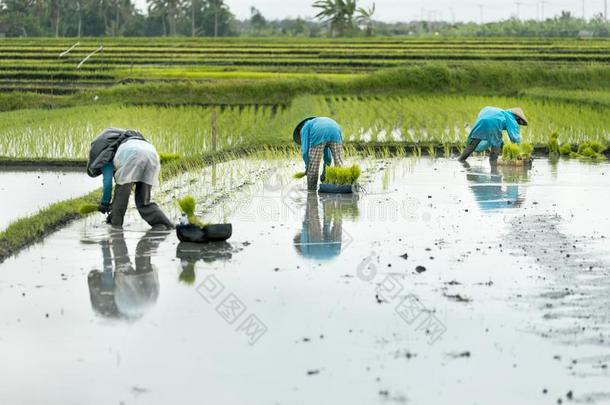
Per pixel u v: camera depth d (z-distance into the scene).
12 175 24.81
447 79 51.66
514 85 52.59
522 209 19.34
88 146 28.69
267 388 9.54
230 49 76.00
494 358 10.36
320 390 9.49
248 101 48.16
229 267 14.45
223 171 24.38
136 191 17.58
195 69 61.81
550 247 15.65
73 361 10.29
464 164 26.89
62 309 12.20
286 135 30.64
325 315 11.90
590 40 87.75
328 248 15.73
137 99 46.59
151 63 66.31
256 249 15.69
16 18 126.75
